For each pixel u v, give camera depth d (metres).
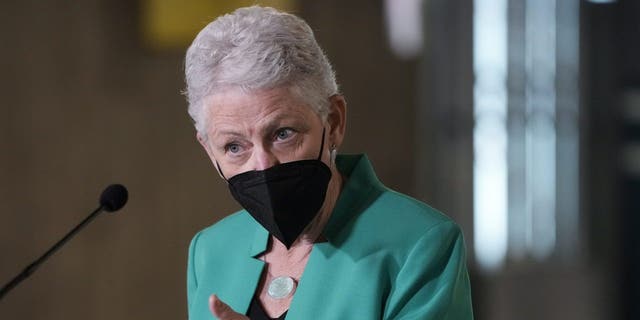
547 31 12.27
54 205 10.35
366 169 3.52
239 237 3.63
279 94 3.06
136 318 10.66
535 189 12.23
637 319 12.88
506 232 12.05
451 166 11.78
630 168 12.80
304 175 3.12
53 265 10.32
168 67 10.66
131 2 10.59
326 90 3.18
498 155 12.00
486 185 11.95
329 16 11.17
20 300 10.22
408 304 3.21
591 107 12.52
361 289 3.23
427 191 11.76
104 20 10.52
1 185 10.18
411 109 11.66
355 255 3.29
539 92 12.23
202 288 3.59
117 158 10.56
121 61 10.57
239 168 3.18
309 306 3.27
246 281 3.46
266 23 3.09
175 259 10.77
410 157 11.66
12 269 10.21
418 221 3.32
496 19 11.95
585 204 12.53
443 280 3.23
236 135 3.11
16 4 10.20
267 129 3.07
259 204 3.15
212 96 3.10
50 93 10.33
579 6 12.44
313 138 3.13
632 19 12.70
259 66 3.02
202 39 3.14
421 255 3.24
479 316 11.90
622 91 12.71
